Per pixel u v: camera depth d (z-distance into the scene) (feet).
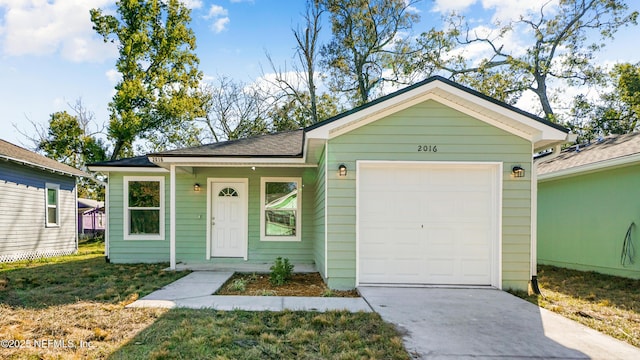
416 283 19.72
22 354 10.27
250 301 16.22
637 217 23.52
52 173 41.39
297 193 29.71
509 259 19.27
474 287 19.33
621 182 24.68
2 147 35.63
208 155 24.04
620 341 11.90
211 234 29.68
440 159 19.51
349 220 19.33
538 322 13.61
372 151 19.48
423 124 19.58
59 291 18.40
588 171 26.45
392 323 13.20
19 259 34.88
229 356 10.30
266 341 11.44
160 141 71.92
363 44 66.59
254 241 29.48
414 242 19.88
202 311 14.53
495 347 11.10
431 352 10.65
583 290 20.35
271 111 73.87
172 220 25.36
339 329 12.58
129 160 31.17
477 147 19.53
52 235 41.01
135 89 58.39
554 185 30.91
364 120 19.53
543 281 23.29
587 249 27.37
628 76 55.26
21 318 13.67
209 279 21.75
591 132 59.62
